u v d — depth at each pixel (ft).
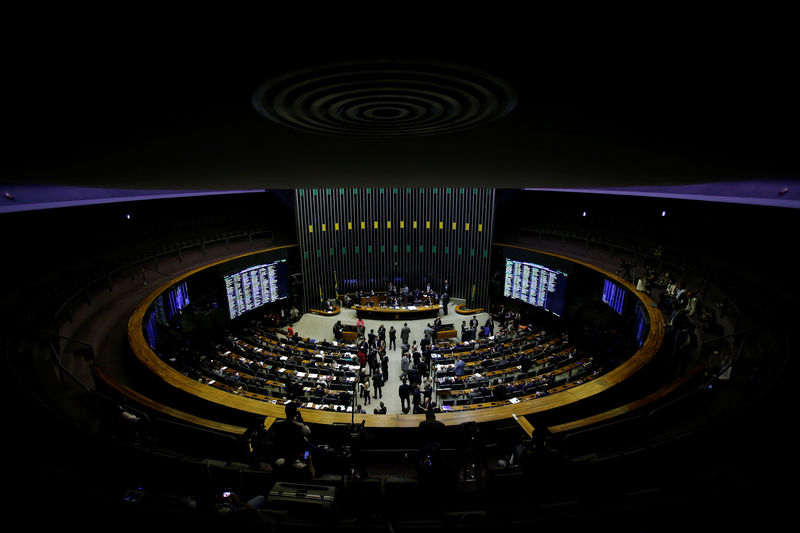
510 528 13.80
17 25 3.89
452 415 27.53
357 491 18.08
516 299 77.66
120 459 19.08
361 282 91.15
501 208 81.61
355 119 8.25
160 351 45.93
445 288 84.02
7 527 13.08
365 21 4.30
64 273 47.26
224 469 18.85
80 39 4.28
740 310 35.96
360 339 68.49
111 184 26.37
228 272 66.13
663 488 16.06
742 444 19.49
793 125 7.49
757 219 45.42
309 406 40.29
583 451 23.58
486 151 11.92
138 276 54.29
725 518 13.19
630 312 50.21
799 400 22.20
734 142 9.26
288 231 83.82
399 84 6.38
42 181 23.02
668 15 3.98
